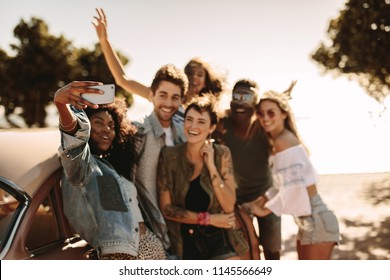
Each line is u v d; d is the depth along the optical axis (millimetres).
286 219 5855
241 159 3691
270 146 3449
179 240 3092
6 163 2391
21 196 2291
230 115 3646
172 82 3176
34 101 14562
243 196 3777
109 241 2482
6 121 14594
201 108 3068
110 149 2791
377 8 6996
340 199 5652
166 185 3102
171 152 3111
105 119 2721
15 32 13859
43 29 13992
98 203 2518
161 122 3250
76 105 2199
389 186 6059
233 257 3105
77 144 2336
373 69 7500
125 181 2750
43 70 14141
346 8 7141
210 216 3027
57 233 2516
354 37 7176
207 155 3076
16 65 14172
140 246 2656
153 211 3080
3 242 2180
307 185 3260
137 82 3955
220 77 3727
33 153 2557
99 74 14172
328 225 3205
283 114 3377
